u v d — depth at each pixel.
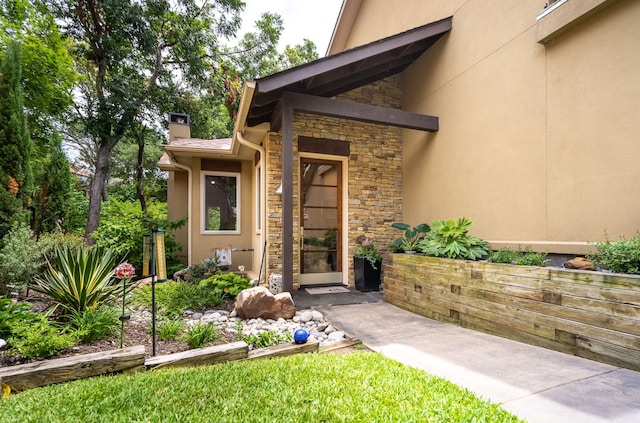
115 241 6.72
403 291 4.41
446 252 3.93
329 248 5.99
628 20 2.88
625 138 2.89
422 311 4.06
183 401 1.75
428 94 5.61
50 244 4.32
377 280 5.50
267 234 5.48
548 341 2.69
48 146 9.23
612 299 2.27
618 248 2.46
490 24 4.36
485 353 2.64
